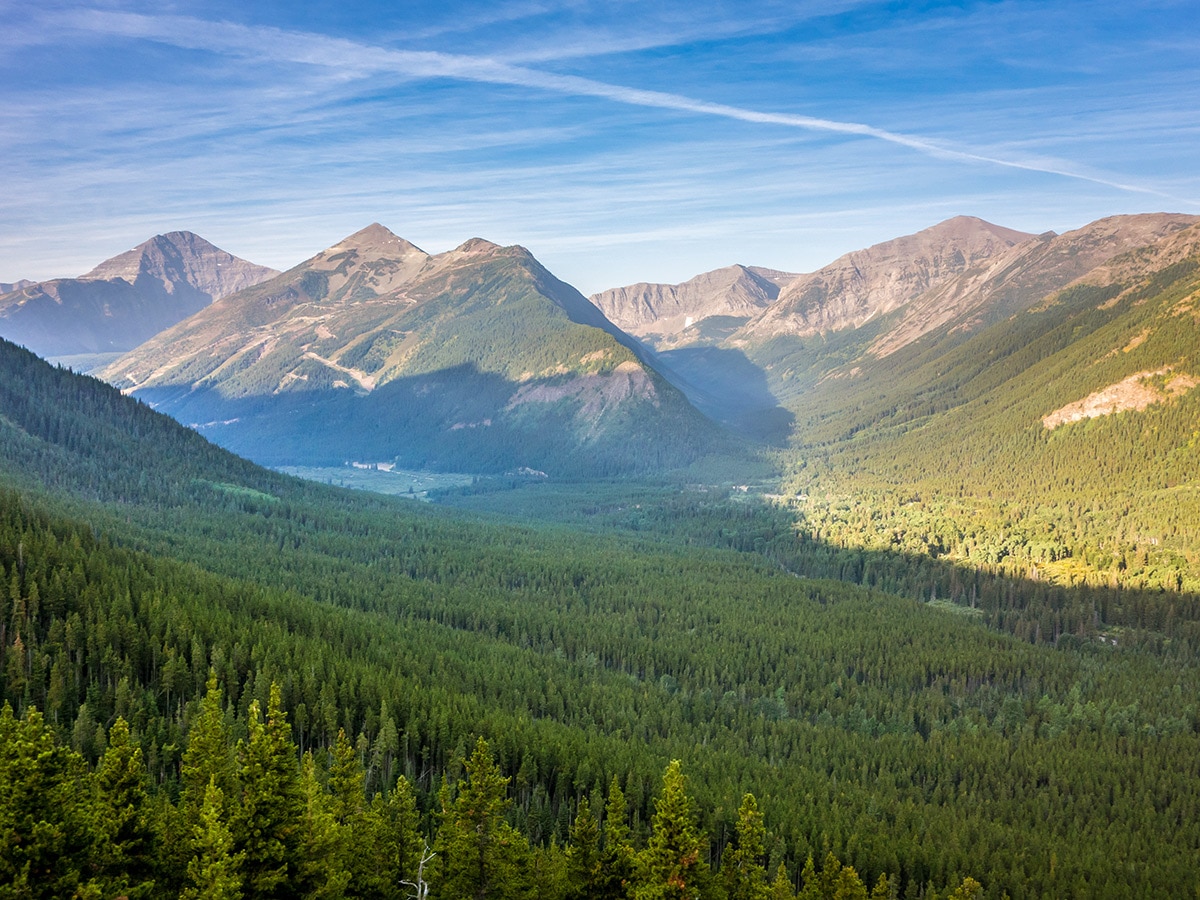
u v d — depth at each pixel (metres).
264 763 87.69
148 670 169.88
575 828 100.00
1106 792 161.50
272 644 179.38
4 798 73.75
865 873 131.00
